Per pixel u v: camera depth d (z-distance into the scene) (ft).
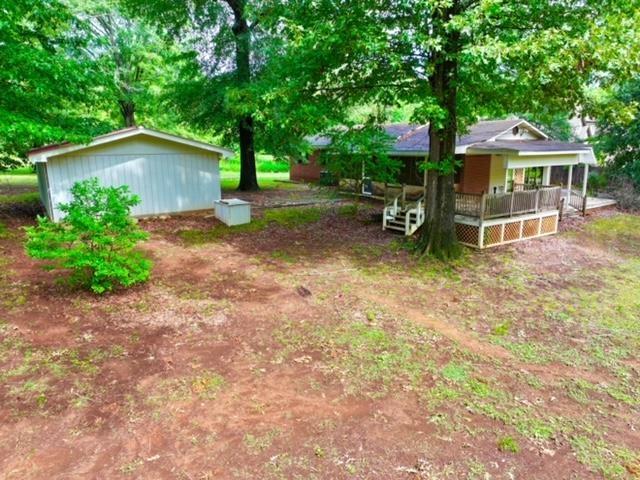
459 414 14.48
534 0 25.63
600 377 17.40
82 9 61.82
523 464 12.21
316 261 33.12
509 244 40.81
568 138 84.94
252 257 33.65
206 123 66.13
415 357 18.47
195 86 62.80
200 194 50.44
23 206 50.24
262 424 13.66
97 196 24.08
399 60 28.04
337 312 23.21
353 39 27.81
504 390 16.11
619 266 34.40
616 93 61.21
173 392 15.24
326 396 15.30
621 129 65.72
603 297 27.14
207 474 11.51
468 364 18.04
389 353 18.70
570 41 23.34
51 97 38.52
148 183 46.39
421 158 57.21
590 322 23.09
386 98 33.81
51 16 34.53
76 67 34.81
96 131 42.70
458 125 35.96
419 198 44.55
